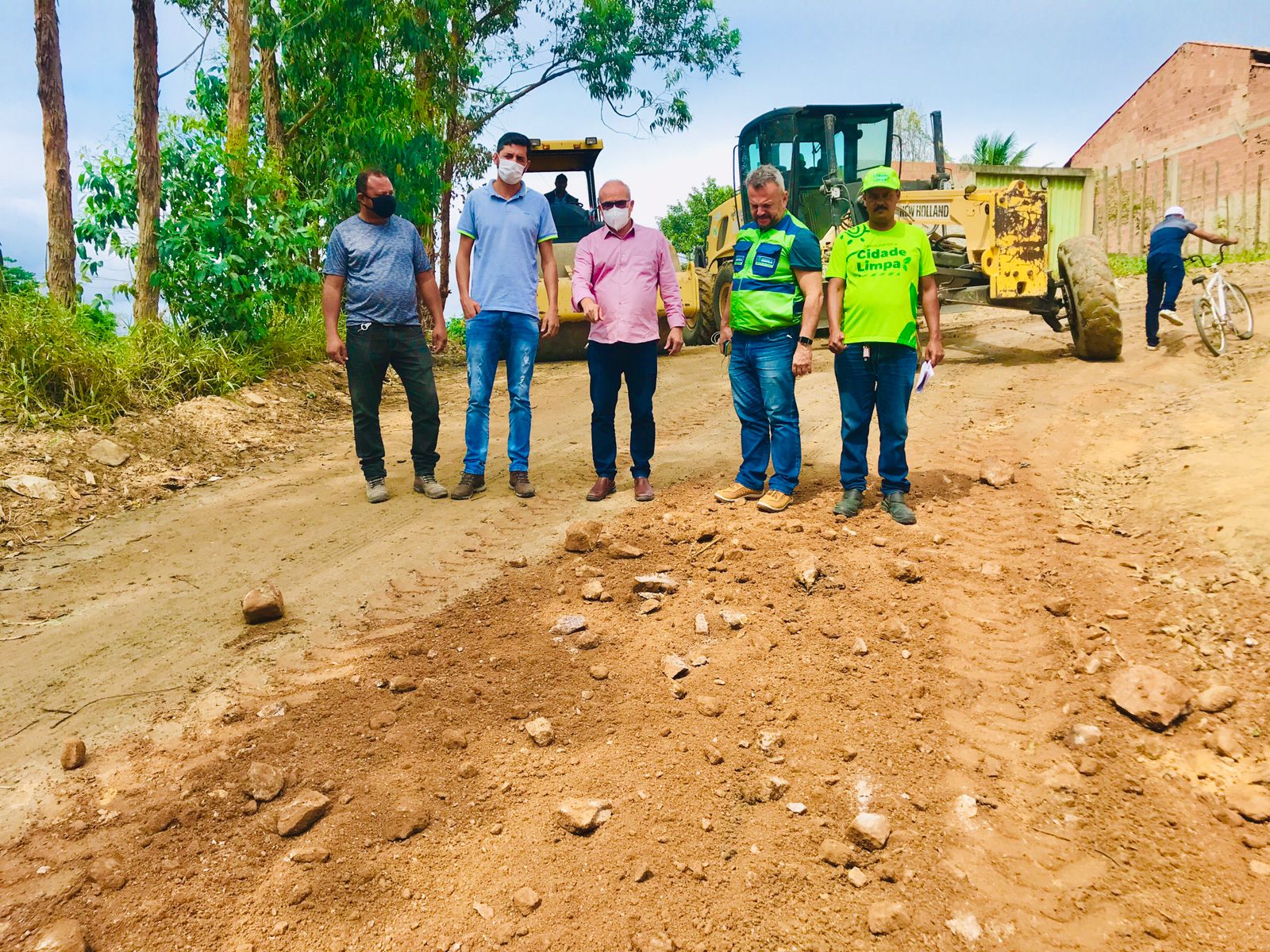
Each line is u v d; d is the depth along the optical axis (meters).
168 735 3.10
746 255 4.84
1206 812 2.75
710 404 8.43
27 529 5.15
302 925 2.33
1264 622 3.50
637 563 4.42
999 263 9.41
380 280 5.34
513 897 2.42
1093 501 5.00
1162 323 10.70
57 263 7.90
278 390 8.40
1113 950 2.30
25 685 3.45
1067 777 2.91
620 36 17.22
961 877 2.54
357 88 12.05
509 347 5.52
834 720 3.20
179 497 5.89
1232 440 5.40
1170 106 21.22
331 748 3.01
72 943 2.19
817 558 4.35
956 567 4.26
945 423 6.87
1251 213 18.78
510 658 3.57
